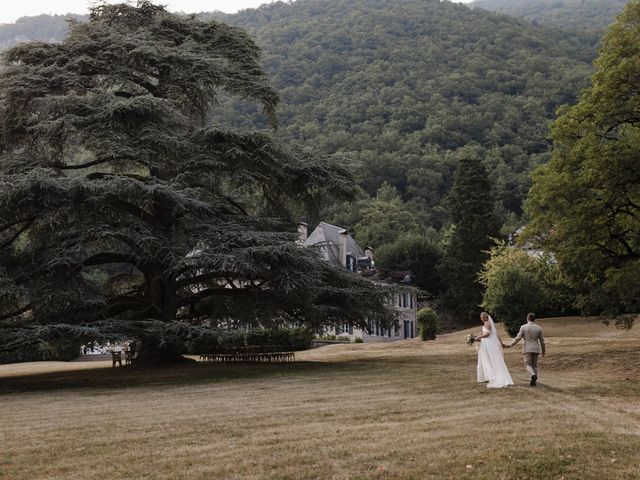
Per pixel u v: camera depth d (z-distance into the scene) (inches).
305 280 1092.5
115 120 1102.4
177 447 480.7
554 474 393.1
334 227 2945.4
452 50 6382.9
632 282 984.3
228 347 1309.1
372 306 1239.5
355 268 2888.8
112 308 1237.1
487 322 769.6
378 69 5974.4
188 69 1202.0
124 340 1015.6
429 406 632.4
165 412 649.6
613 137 1080.2
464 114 5128.0
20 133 1202.0
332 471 406.0
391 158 4571.9
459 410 604.4
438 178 4424.2
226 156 1164.5
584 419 546.6
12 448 492.4
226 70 1240.8
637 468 400.8
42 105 1075.3
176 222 1170.0
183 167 1168.8
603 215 1022.4
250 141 1186.0
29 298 1013.2
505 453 434.3
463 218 2824.8
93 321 1063.6
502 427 517.3
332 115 5329.7
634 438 472.4
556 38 6884.8
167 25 1314.0
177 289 1233.4
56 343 1056.8
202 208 1104.2
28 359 2198.6
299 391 792.9
